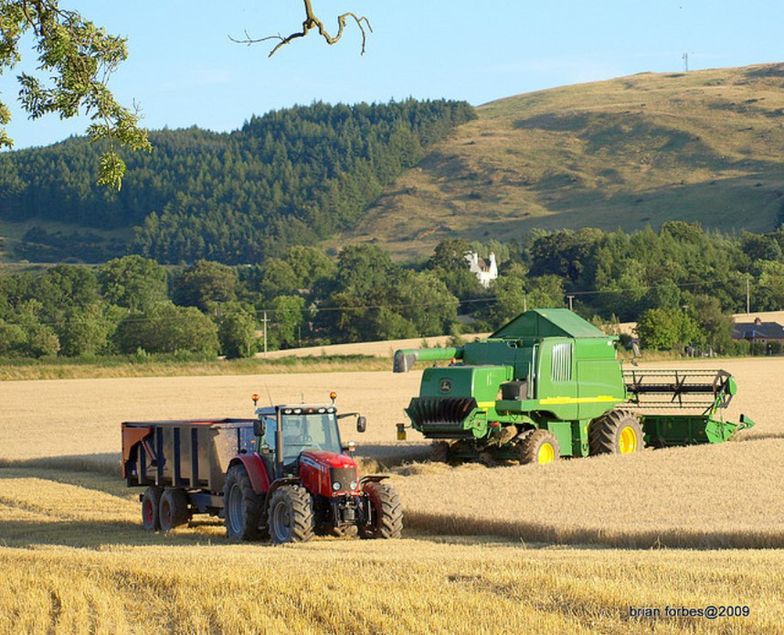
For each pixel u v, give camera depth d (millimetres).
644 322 164375
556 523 30531
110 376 130125
